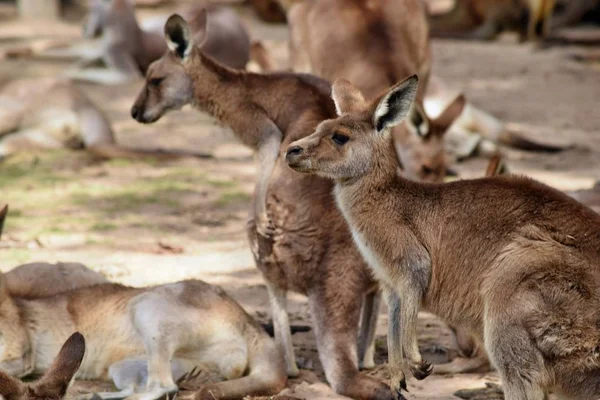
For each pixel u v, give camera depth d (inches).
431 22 1341.0
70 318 422.0
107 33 1027.3
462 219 366.9
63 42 1134.4
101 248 568.7
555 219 355.3
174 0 1440.7
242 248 579.8
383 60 616.7
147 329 401.1
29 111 765.3
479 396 398.6
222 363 414.6
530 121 893.2
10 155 756.6
